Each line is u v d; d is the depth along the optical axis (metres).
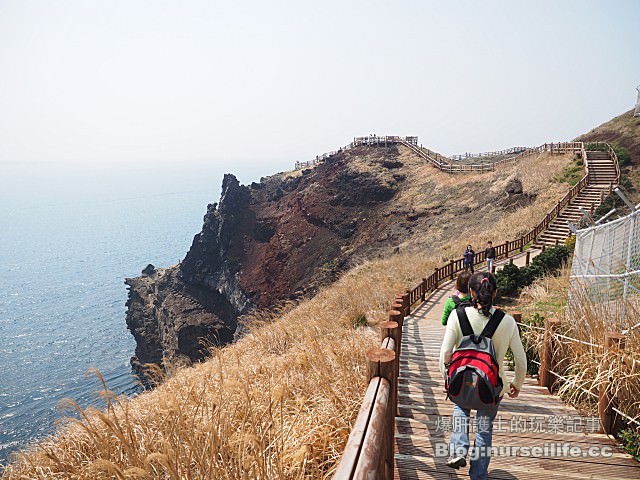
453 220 38.81
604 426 4.06
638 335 4.23
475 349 3.09
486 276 3.26
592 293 5.94
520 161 43.72
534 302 11.64
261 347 11.16
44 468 4.06
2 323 138.75
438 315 13.30
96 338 114.81
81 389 72.00
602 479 3.37
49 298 177.38
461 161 73.12
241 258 59.44
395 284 19.02
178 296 60.78
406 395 5.58
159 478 3.28
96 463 3.06
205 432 3.51
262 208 66.12
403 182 53.41
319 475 3.39
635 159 32.78
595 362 4.49
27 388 76.94
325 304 17.05
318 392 5.00
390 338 4.09
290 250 54.03
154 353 59.66
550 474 3.45
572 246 19.16
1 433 54.75
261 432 3.49
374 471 1.62
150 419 4.51
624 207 24.78
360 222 49.91
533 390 5.36
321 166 67.50
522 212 31.05
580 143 38.38
